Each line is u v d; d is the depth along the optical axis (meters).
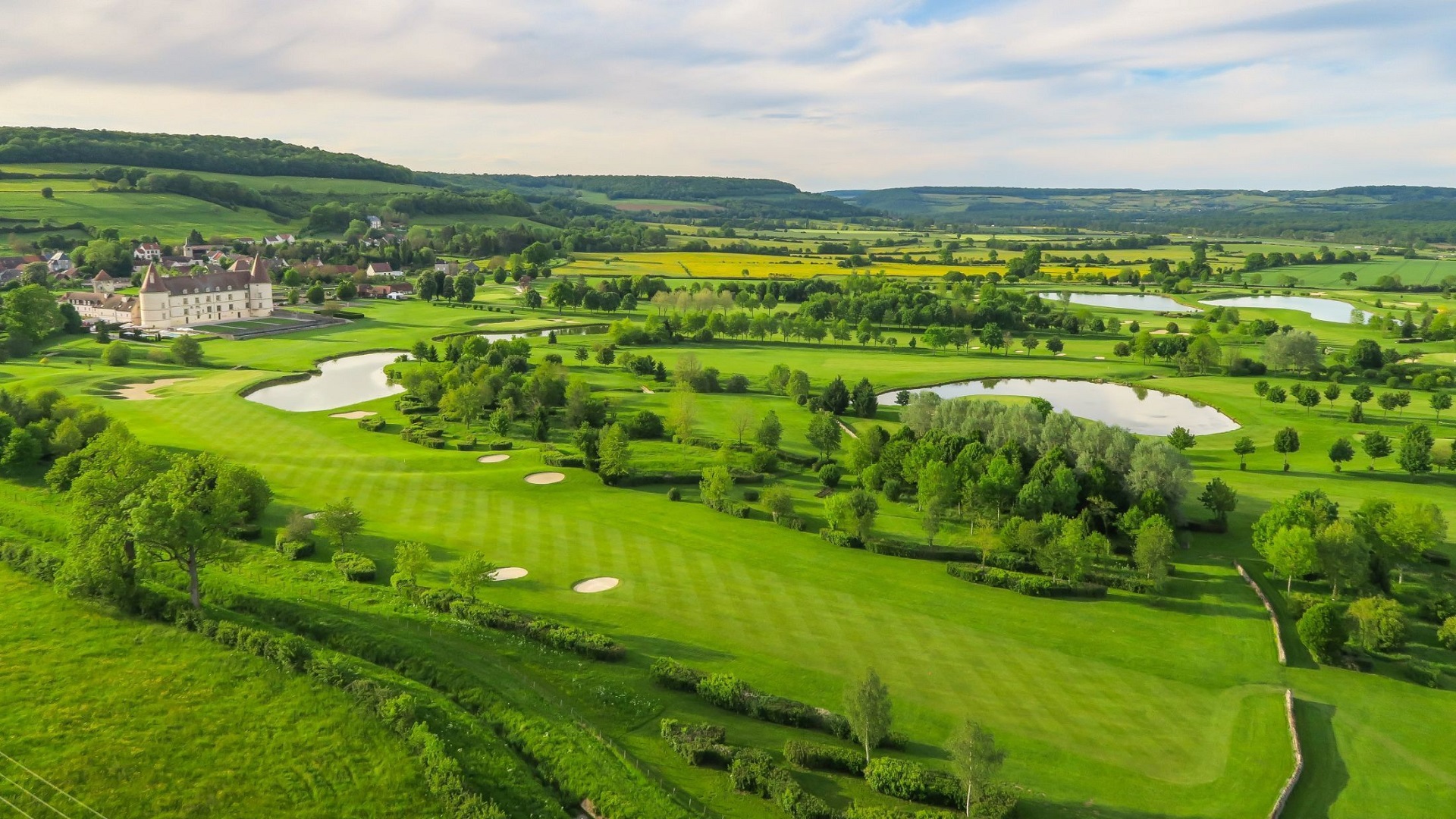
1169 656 65.94
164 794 47.22
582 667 60.50
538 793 47.38
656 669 59.34
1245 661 65.69
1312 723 57.56
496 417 122.81
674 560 80.94
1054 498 92.12
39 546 77.06
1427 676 63.09
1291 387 161.12
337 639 62.31
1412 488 105.38
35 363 168.62
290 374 167.62
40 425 104.19
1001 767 50.88
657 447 121.06
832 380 168.88
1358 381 169.38
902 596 74.88
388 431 126.75
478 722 53.22
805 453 121.44
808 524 92.06
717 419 139.12
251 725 52.94
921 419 120.56
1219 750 53.84
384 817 45.88
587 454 108.50
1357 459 120.06
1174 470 92.44
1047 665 63.81
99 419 108.00
